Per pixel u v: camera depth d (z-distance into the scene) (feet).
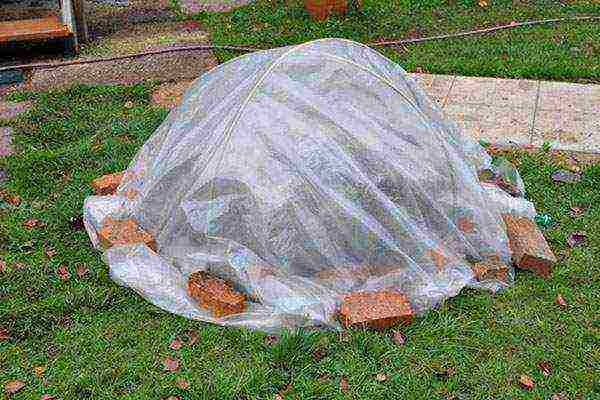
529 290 14.39
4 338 13.11
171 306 13.75
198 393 12.00
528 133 20.79
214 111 14.84
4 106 22.45
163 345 12.98
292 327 13.20
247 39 27.63
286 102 14.07
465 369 12.53
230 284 13.87
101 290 14.23
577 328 13.43
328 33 27.78
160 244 14.83
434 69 24.70
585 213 16.93
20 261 15.16
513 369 12.55
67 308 13.83
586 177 18.37
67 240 15.79
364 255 13.88
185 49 26.86
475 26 28.76
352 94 14.39
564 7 30.60
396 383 12.19
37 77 24.81
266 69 14.48
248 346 12.89
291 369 12.41
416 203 14.17
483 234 14.76
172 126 16.06
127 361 12.66
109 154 19.27
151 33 28.84
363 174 13.80
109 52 26.91
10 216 16.66
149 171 15.76
